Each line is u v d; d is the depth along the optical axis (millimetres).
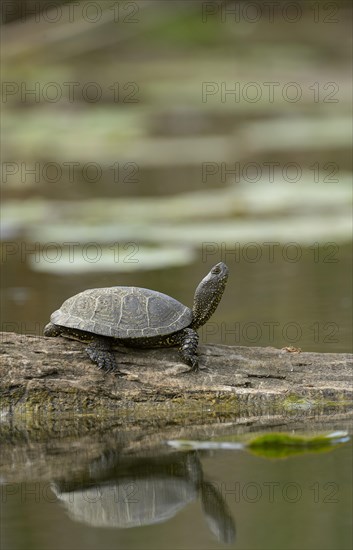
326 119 103812
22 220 53531
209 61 118000
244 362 22609
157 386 22062
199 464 18703
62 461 19297
